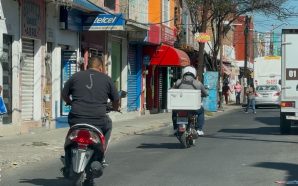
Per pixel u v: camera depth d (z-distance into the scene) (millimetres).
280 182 9453
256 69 44312
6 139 15531
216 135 18375
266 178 9891
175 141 16531
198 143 15727
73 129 7812
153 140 16938
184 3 37875
